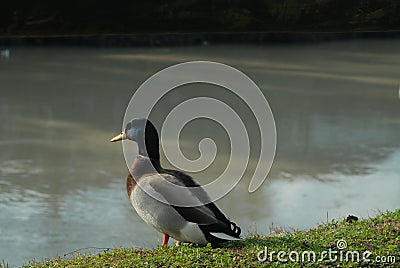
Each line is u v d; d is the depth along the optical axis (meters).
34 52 22.41
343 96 16.91
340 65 20.84
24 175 11.12
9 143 12.94
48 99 16.39
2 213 9.50
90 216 9.44
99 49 23.16
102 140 13.23
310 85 18.08
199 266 6.04
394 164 11.76
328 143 13.00
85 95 16.80
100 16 24.77
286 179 10.97
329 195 10.20
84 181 10.91
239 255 6.24
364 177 11.07
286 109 15.64
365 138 13.37
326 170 11.45
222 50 23.03
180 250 6.42
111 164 11.77
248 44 24.33
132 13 24.89
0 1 24.27
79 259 6.67
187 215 6.21
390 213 7.59
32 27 24.33
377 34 25.19
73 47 23.42
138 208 6.47
